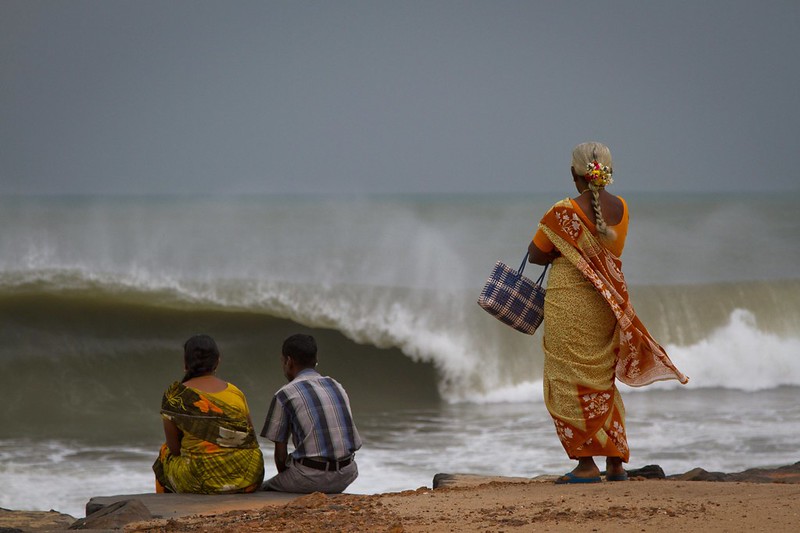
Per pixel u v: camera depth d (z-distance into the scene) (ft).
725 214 305.12
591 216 35.73
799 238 234.99
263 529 29.53
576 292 35.99
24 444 85.05
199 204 272.31
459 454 80.59
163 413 40.63
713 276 157.79
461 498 34.55
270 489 42.06
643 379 36.96
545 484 37.93
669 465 74.49
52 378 108.58
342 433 41.68
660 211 326.65
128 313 123.65
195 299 129.08
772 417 94.43
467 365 115.44
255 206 274.36
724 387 115.44
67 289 131.03
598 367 35.86
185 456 40.63
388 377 115.24
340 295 126.11
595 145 36.04
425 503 33.68
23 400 102.42
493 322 119.44
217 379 41.93
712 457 77.20
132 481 72.84
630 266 179.52
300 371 43.21
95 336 118.32
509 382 114.32
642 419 93.30
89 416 97.76
